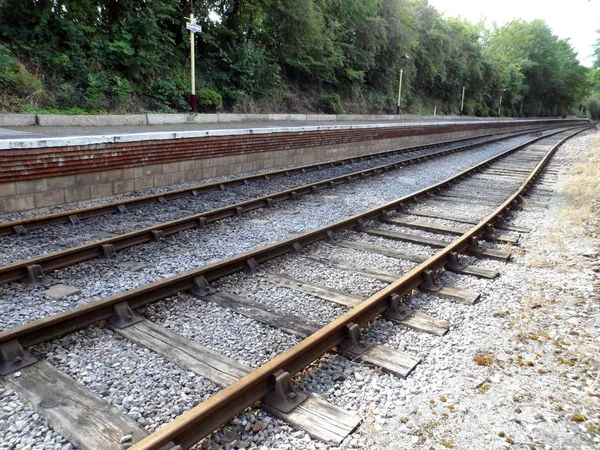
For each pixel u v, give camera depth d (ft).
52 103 44.93
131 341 12.55
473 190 38.42
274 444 8.96
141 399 10.01
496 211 26.99
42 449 8.41
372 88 116.88
